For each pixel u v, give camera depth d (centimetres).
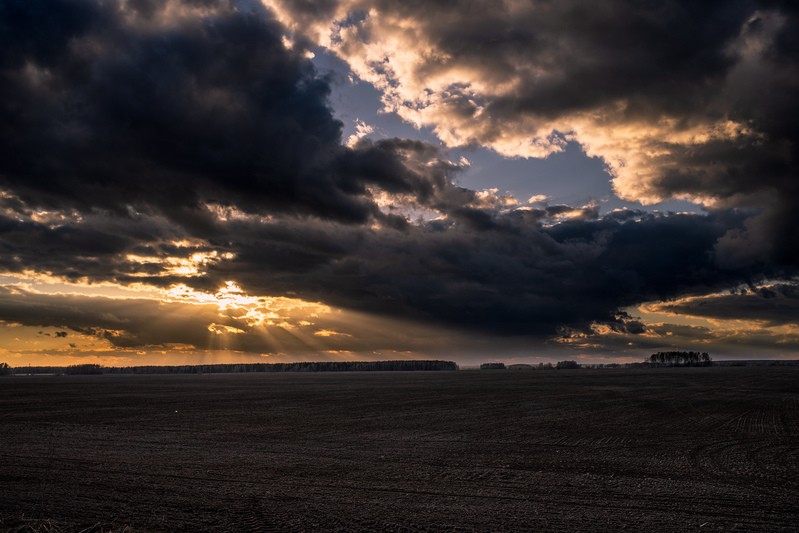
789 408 3316
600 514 1030
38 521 979
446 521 985
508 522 978
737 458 1647
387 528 945
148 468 1493
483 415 3016
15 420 2812
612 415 2966
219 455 1719
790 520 990
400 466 1527
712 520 989
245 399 4472
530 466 1521
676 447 1864
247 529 940
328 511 1052
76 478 1357
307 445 1933
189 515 1023
